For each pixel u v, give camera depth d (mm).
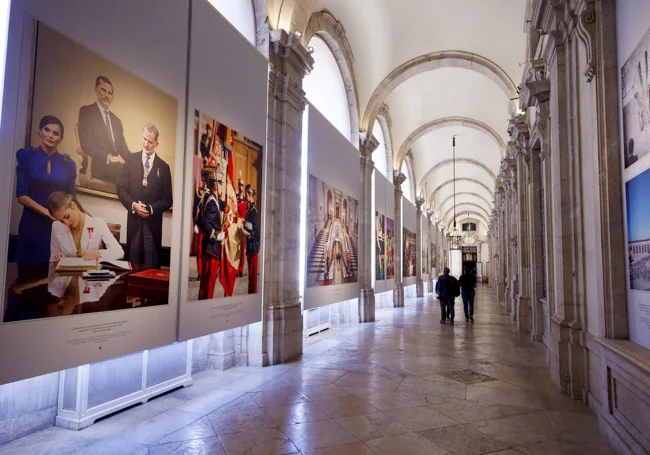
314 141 9250
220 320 5918
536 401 5301
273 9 7633
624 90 4285
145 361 5219
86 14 3939
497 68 12672
